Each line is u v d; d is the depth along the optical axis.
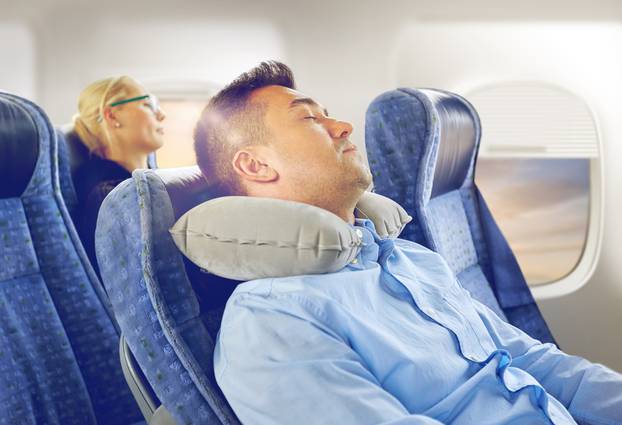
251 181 1.14
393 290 1.14
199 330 0.97
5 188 1.28
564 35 2.56
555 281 2.74
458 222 1.83
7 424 1.15
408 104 1.49
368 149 1.51
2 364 1.18
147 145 2.53
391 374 1.00
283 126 1.16
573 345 2.73
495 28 2.54
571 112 2.60
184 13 2.54
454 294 1.26
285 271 0.98
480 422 1.04
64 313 1.36
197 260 0.97
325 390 0.88
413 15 2.53
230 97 1.15
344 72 2.54
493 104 2.58
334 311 0.99
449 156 1.70
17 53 2.50
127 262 0.95
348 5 2.53
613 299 2.71
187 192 1.04
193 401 0.94
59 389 1.26
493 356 1.11
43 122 1.35
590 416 1.20
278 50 2.54
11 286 1.25
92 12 2.53
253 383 0.90
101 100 2.49
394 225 1.28
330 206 1.18
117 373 1.43
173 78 2.54
